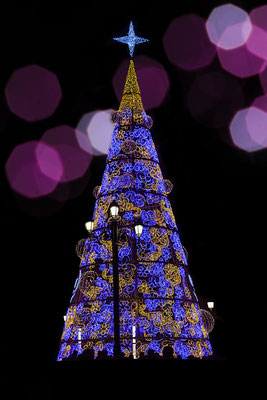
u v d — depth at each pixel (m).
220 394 11.59
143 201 14.88
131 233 14.52
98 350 13.59
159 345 13.56
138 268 14.27
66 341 14.48
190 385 11.66
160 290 14.16
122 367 11.69
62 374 12.23
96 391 11.73
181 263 15.02
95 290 14.28
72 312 14.89
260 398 11.49
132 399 11.51
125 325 13.95
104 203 15.17
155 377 11.64
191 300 14.55
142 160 15.53
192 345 14.05
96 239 14.97
